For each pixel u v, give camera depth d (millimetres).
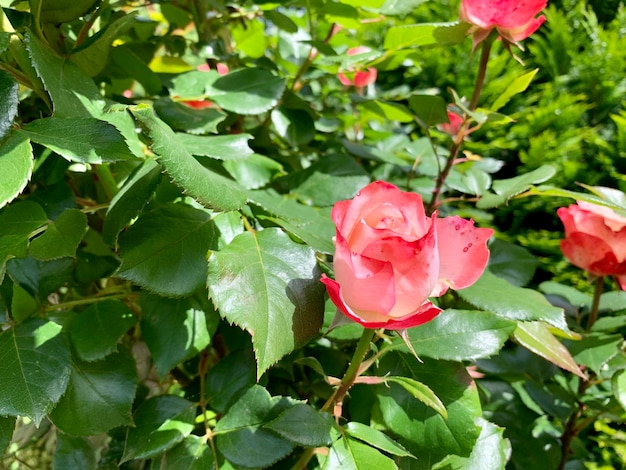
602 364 295
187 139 243
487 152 657
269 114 362
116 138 185
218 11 343
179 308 235
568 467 378
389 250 164
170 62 348
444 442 210
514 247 359
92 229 305
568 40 662
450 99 656
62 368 208
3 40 187
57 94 204
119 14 302
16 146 173
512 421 338
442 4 656
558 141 613
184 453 218
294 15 488
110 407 225
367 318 177
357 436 200
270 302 187
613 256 312
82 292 314
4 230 204
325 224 268
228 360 248
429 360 229
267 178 286
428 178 387
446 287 199
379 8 332
